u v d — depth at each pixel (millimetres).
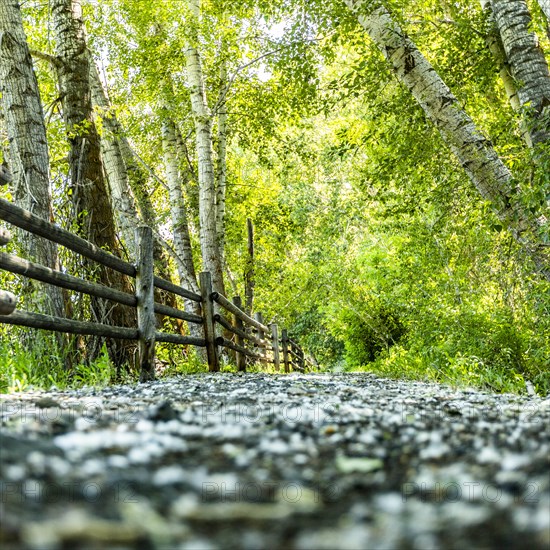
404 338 18531
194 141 17109
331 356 32062
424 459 1856
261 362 12688
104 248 7785
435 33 10016
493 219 7742
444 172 9555
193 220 16422
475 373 7496
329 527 1228
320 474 1673
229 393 4160
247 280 19141
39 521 1140
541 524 1159
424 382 7035
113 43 13812
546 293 7297
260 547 1101
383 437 2223
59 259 6863
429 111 8195
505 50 8453
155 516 1245
